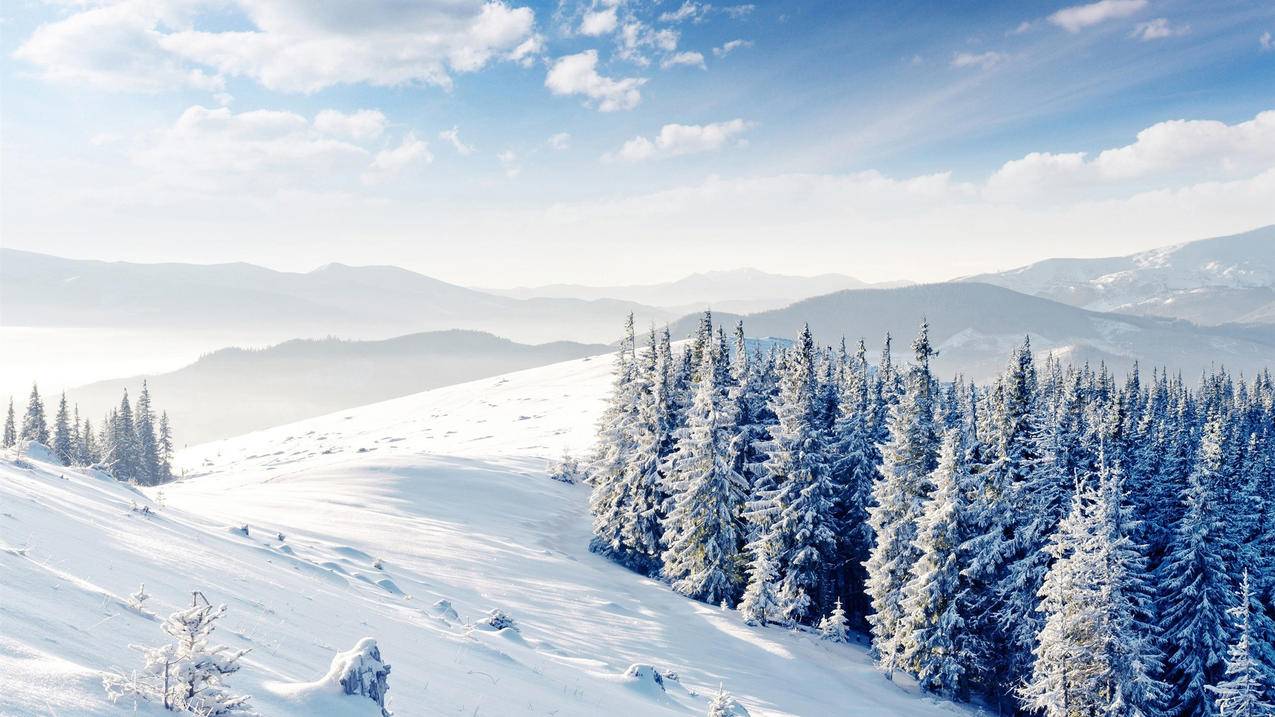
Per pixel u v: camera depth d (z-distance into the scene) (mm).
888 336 61438
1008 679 32719
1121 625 26297
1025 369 46062
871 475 45781
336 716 6516
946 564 32312
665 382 49750
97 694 4734
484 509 60188
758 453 48156
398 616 16734
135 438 111812
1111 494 27031
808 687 28969
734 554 40812
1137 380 94812
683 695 20797
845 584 47531
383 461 74938
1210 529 33062
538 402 171000
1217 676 32219
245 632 9305
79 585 7867
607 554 51562
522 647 18531
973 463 34406
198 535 18703
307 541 31594
